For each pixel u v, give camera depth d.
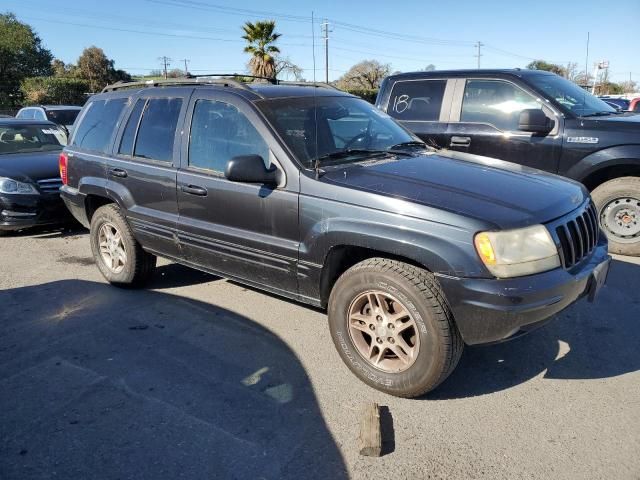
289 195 3.51
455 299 2.89
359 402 3.22
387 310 3.21
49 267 5.91
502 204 3.03
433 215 2.95
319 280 3.48
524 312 2.82
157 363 3.70
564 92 6.18
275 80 4.94
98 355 3.82
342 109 4.29
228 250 3.97
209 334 4.14
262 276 3.86
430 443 2.84
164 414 3.11
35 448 2.83
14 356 3.82
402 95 6.89
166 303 4.77
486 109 6.27
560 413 3.08
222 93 4.09
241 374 3.55
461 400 3.23
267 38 30.56
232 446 2.83
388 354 3.31
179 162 4.29
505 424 2.99
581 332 4.07
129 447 2.83
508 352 3.80
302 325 4.29
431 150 4.29
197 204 4.13
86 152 5.24
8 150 8.16
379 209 3.12
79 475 2.63
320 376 3.52
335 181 3.36
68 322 4.39
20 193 6.94
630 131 5.48
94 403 3.23
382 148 4.09
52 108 14.54
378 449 2.72
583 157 5.70
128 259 4.96
